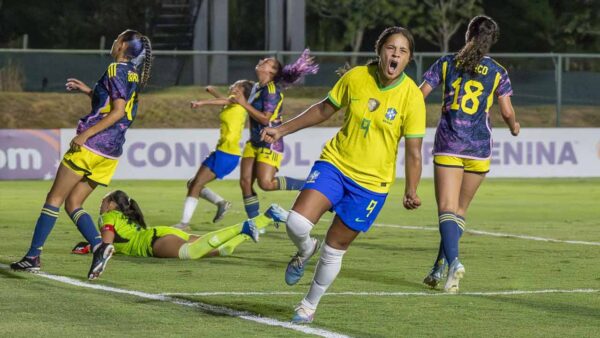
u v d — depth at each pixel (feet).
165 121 232.53
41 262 76.18
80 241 91.50
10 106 242.99
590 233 104.73
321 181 52.01
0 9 394.11
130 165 184.14
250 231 78.64
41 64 271.49
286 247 88.02
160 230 79.25
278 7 279.49
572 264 78.74
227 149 101.50
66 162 69.15
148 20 339.36
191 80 282.36
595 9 408.05
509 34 405.39
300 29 275.18
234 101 93.20
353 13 381.81
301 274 55.47
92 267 65.72
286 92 245.45
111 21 398.62
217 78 265.54
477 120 66.03
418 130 52.90
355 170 52.03
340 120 220.64
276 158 98.17
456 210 65.36
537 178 199.00
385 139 52.26
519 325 53.36
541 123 240.94
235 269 73.36
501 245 92.73
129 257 79.25
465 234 103.19
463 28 406.21
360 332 51.01
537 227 111.45
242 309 56.70
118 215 80.48
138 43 69.62
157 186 173.17
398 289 65.16
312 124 53.98
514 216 126.41
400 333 50.98
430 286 66.28
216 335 49.67
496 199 154.10
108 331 50.39
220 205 104.99
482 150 66.28
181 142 185.57
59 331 50.24
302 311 52.95
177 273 71.00
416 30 385.09
